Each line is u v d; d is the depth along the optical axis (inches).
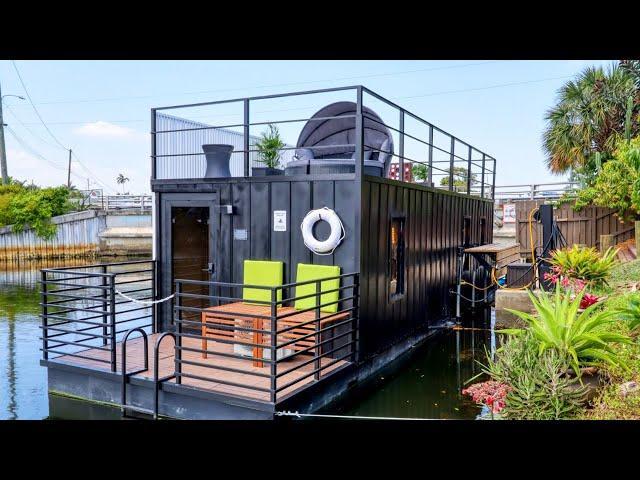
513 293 396.8
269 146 465.4
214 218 305.9
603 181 556.4
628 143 533.6
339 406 242.4
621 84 634.8
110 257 1045.2
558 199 645.3
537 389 190.2
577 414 185.6
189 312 324.2
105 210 1051.3
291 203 282.0
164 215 322.0
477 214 524.7
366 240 272.8
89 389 241.8
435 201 395.9
